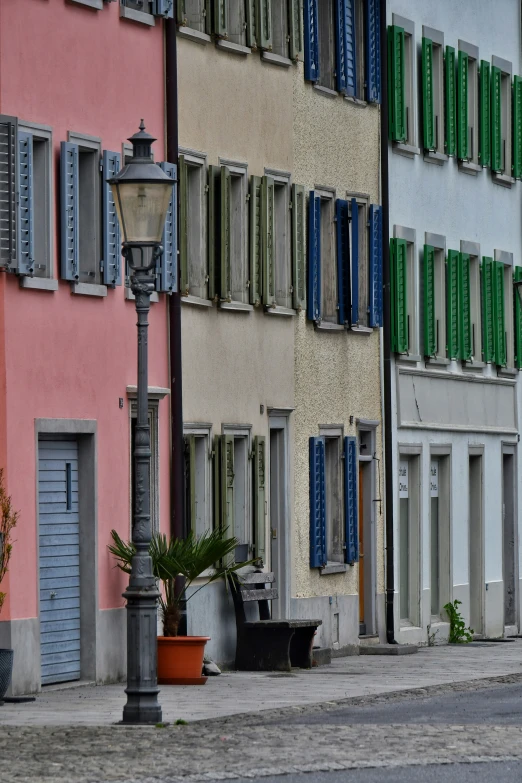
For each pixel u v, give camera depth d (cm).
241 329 3170
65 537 2716
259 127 3247
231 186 3195
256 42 3222
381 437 3731
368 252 3684
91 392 2744
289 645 3059
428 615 3947
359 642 3597
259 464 3197
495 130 4356
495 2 4397
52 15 2670
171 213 2933
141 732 2089
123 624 2806
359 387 3619
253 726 2162
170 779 1708
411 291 3922
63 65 2695
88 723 2191
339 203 3541
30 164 2591
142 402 2169
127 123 2853
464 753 1914
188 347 3002
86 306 2738
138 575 2164
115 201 2191
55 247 2672
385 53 3772
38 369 2620
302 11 3394
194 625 2964
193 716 2275
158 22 2939
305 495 3384
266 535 3231
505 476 4519
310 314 3403
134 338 2859
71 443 2739
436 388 4025
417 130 3966
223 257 3084
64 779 1708
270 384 3266
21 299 2588
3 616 2527
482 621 4272
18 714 2303
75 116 2722
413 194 3931
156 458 2914
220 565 3038
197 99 3045
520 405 4550
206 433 3053
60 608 2700
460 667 3197
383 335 3753
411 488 3931
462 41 4197
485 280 4294
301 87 3403
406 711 2367
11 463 2556
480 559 4275
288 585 3306
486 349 4288
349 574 3547
